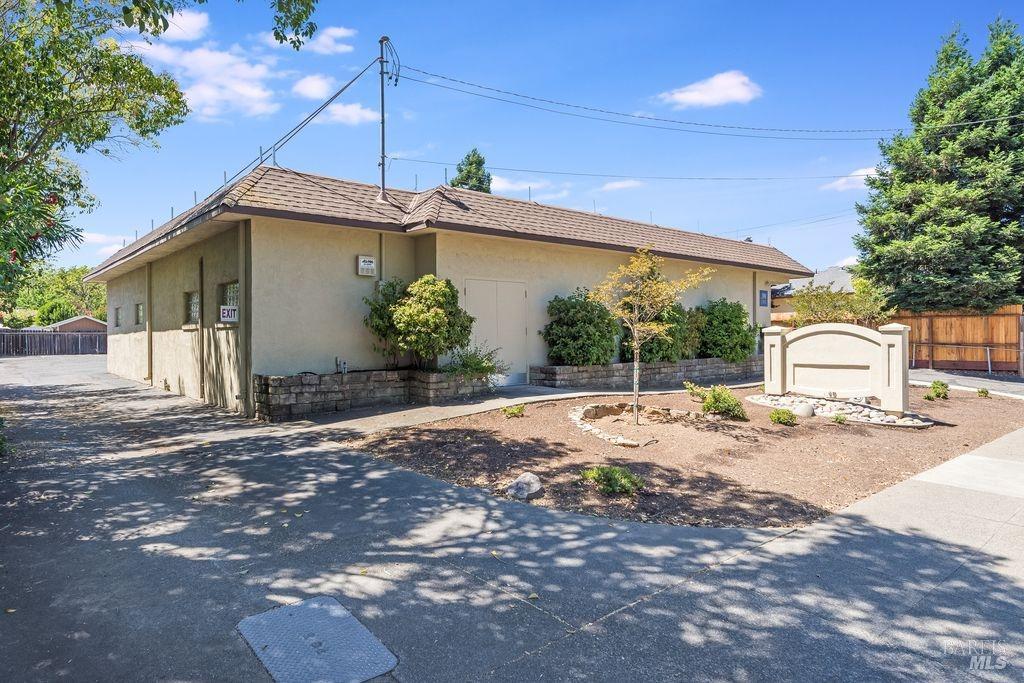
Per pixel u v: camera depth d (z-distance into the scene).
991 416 10.41
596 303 13.23
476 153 33.09
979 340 18.83
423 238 11.56
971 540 4.55
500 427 8.45
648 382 14.58
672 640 3.09
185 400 12.65
